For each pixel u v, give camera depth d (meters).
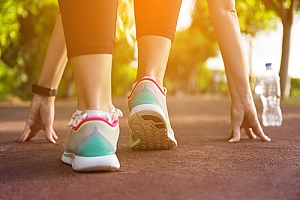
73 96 19.95
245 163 1.49
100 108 1.35
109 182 1.18
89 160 1.29
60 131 3.30
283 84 10.15
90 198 1.02
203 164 1.47
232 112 2.24
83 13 1.31
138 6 1.70
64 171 1.36
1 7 9.87
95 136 1.30
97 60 1.33
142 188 1.11
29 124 2.36
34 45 14.64
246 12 13.91
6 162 1.59
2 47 11.26
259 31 14.98
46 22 13.64
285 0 10.07
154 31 1.67
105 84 1.37
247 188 1.11
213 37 18.88
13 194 1.08
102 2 1.32
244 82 2.18
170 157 1.64
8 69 13.16
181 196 1.03
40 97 2.33
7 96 12.13
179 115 5.76
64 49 2.23
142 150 1.87
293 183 1.17
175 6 1.70
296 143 2.15
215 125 3.85
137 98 1.63
